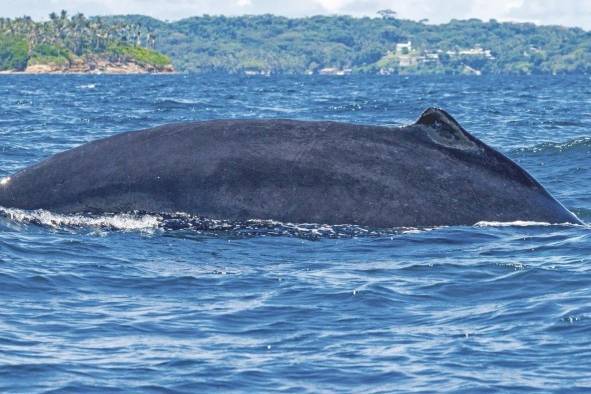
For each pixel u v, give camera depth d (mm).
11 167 101188
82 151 63406
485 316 46750
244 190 60000
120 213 60781
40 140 136500
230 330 44875
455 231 60281
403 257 56594
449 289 51125
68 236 60469
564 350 41938
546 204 63000
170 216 60156
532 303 48531
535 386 38156
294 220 59562
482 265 55062
